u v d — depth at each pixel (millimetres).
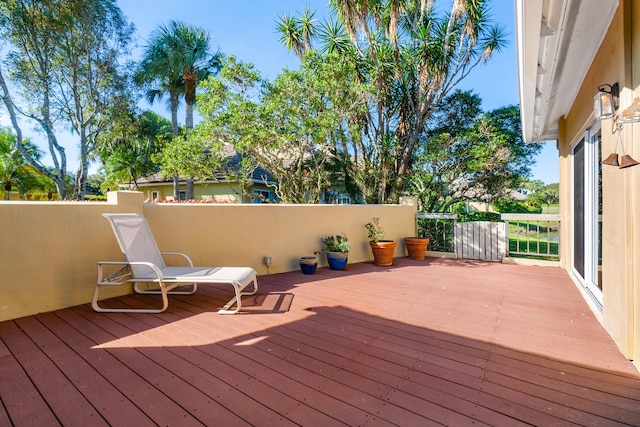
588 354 2518
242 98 7598
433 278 5273
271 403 1899
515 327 3102
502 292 4383
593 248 3865
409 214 8039
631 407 1851
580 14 2508
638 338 2266
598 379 2152
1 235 3221
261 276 5469
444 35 8852
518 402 1905
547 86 3719
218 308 3703
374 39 8953
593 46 3051
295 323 3225
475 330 3029
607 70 2762
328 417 1770
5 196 18469
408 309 3664
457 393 2000
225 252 5184
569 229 5594
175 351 2590
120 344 2721
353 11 8148
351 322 3252
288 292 4410
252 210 5484
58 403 1894
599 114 2488
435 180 10531
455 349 2625
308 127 7719
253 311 3598
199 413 1807
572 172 5207
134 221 3920
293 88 7773
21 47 14375
